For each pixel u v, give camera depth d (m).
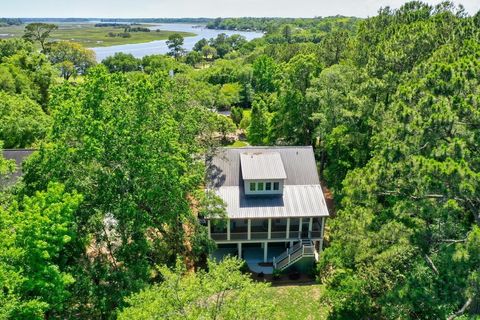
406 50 34.50
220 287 13.95
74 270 18.45
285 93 43.56
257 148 32.03
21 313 13.62
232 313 13.41
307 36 164.75
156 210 22.22
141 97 21.34
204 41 188.25
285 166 30.98
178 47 172.25
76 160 19.73
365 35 53.66
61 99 22.08
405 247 18.17
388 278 19.67
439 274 16.38
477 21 35.69
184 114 27.72
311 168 30.98
